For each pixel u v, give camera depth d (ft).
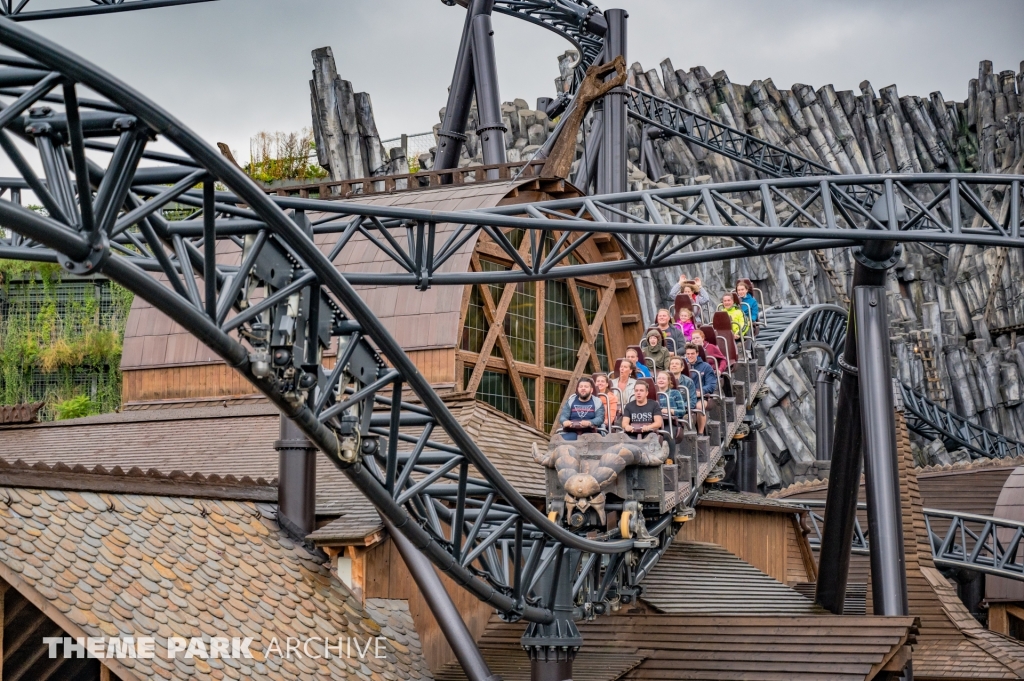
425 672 62.18
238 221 37.96
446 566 52.21
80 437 84.43
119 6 90.27
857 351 74.49
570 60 222.89
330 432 44.91
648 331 79.77
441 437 74.49
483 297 87.51
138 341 92.27
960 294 220.64
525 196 92.38
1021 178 62.69
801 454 175.22
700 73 237.86
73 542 49.83
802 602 85.81
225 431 80.12
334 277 40.22
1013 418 208.13
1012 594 121.90
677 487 69.41
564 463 64.49
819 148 239.71
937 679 97.55
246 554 58.39
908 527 104.83
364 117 196.85
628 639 69.21
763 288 189.57
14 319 150.41
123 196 31.63
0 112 27.68
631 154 205.77
